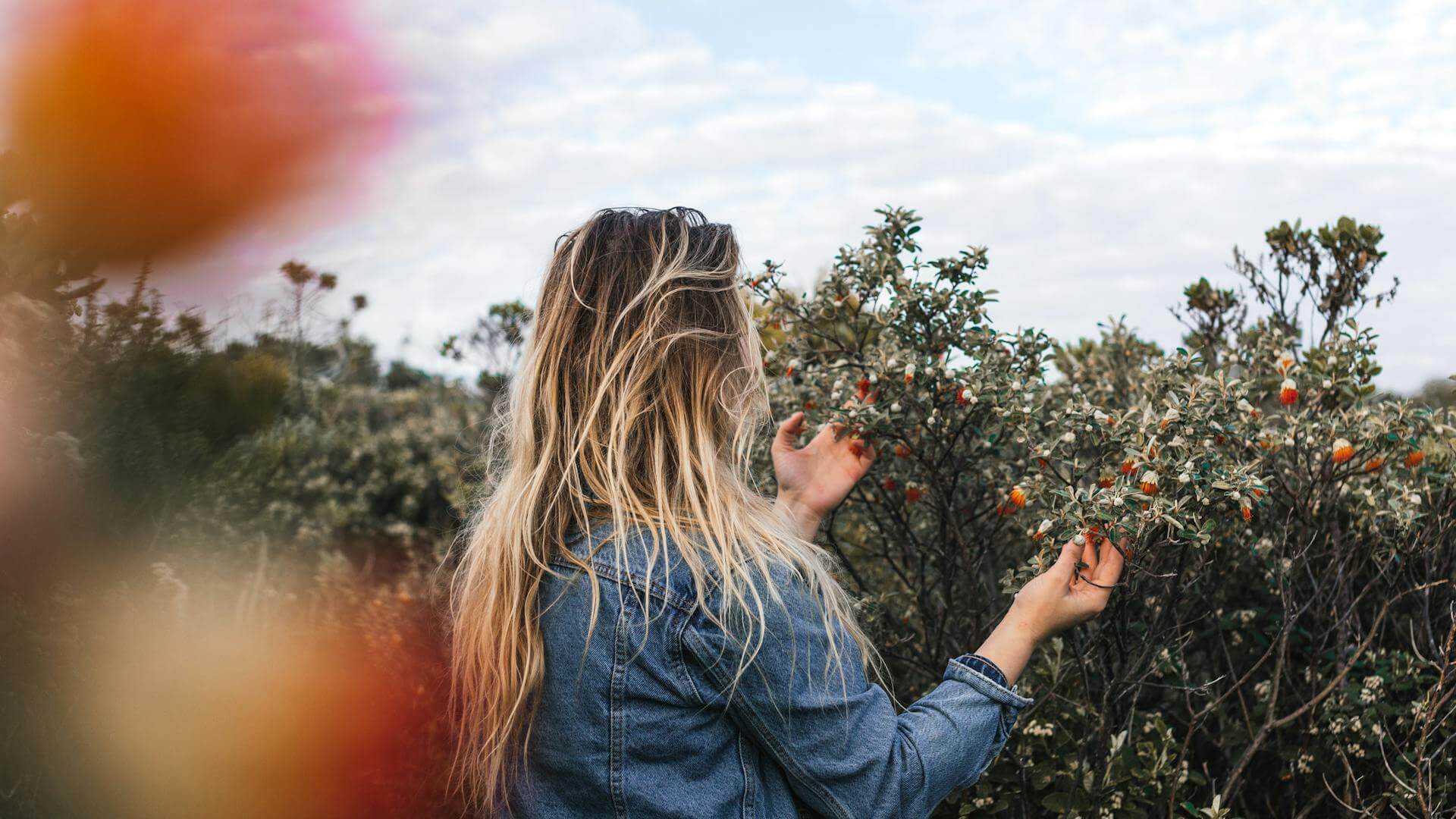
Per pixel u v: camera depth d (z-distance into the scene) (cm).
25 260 214
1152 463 160
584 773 108
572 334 123
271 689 227
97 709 203
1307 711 210
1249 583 239
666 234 123
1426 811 174
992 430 193
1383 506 199
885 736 109
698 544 110
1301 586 220
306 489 526
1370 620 228
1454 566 209
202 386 263
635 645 107
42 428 216
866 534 276
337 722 226
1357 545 205
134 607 218
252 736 218
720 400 119
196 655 225
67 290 228
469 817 152
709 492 112
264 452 318
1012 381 187
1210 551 199
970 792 209
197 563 261
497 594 118
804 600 110
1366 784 208
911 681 242
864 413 170
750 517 115
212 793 213
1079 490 162
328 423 621
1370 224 228
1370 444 188
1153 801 205
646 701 107
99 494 221
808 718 106
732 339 122
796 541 118
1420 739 182
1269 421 216
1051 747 209
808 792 108
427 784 221
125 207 231
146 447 237
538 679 112
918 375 188
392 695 233
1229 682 229
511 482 123
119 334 236
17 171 215
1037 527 168
